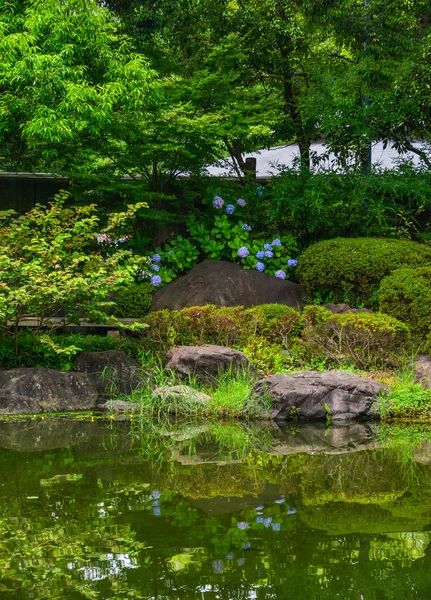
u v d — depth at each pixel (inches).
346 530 153.0
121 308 440.5
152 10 548.1
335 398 307.4
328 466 217.6
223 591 120.7
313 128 586.9
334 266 441.1
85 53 447.8
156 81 448.1
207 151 503.5
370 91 522.9
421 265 436.1
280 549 141.3
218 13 570.9
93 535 149.8
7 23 426.3
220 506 172.2
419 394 311.9
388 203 504.7
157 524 158.1
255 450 242.5
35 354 362.6
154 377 346.9
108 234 474.0
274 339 382.3
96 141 485.4
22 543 145.5
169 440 260.4
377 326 346.9
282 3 576.7
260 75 602.5
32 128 403.2
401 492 185.8
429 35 503.8
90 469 212.7
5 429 279.9
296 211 499.2
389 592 119.6
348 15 538.9
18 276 332.8
